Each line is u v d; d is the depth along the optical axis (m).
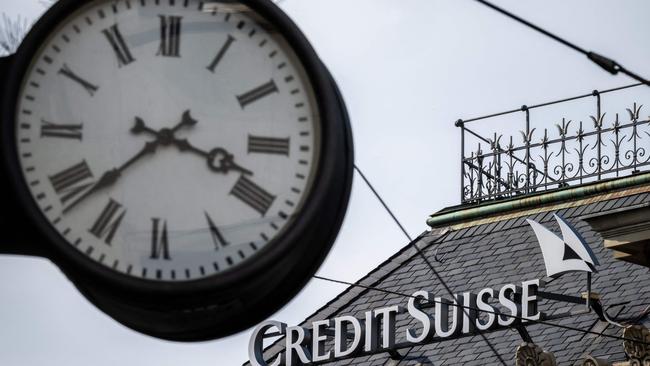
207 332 8.43
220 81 8.25
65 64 8.18
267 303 8.41
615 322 26.50
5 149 8.00
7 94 8.03
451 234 30.80
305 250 8.30
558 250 26.42
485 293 26.53
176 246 8.03
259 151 8.17
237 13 8.30
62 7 8.14
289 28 8.23
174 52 8.27
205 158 8.16
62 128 8.12
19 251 8.05
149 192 8.11
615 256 25.55
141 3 8.29
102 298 8.23
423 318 26.92
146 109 8.20
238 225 8.09
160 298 7.93
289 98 8.22
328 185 8.09
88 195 8.06
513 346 27.52
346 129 8.48
